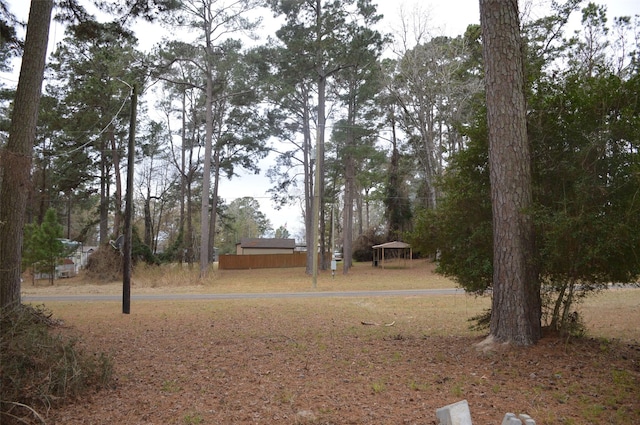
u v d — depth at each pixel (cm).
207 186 3391
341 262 5978
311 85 3725
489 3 814
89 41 1334
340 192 5712
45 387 551
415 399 567
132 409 560
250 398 589
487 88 815
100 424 512
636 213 638
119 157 4175
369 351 860
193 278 3122
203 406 562
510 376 646
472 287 905
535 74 886
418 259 5347
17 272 1030
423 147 4125
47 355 592
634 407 516
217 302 1911
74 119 3438
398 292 2339
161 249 7188
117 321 1316
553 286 790
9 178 905
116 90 2902
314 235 2772
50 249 2998
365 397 580
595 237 666
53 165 3797
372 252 5303
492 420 488
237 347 925
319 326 1215
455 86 3253
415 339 986
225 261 5216
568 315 796
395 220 5088
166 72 2986
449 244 919
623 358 711
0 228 920
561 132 782
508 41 800
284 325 1234
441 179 987
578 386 591
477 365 709
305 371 720
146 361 812
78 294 2475
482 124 901
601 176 716
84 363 636
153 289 2762
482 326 1034
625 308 1439
